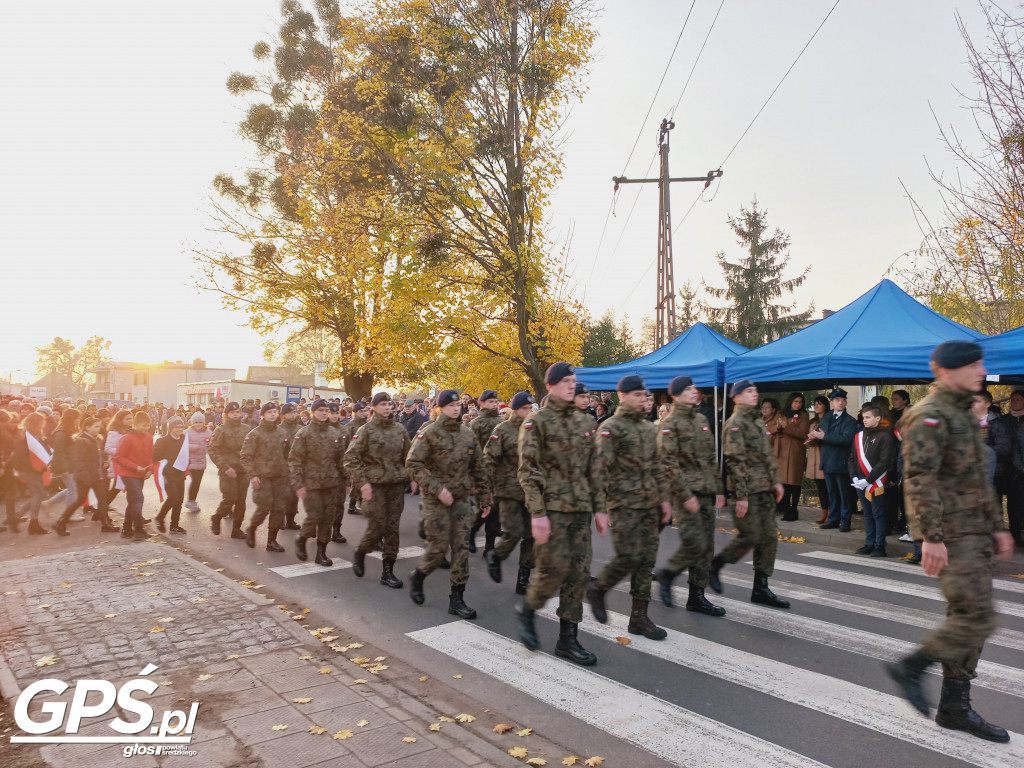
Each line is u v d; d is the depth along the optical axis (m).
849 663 4.38
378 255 16.09
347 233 17.59
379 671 4.29
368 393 23.94
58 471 9.47
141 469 9.06
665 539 8.49
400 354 14.63
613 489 4.93
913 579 6.66
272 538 8.18
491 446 6.38
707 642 4.80
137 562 7.21
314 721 3.53
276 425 8.30
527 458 4.37
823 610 5.57
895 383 11.34
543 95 13.96
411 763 3.10
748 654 4.56
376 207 15.12
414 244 13.62
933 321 9.06
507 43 13.72
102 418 12.36
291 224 23.52
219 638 4.82
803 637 4.89
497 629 5.19
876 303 9.62
